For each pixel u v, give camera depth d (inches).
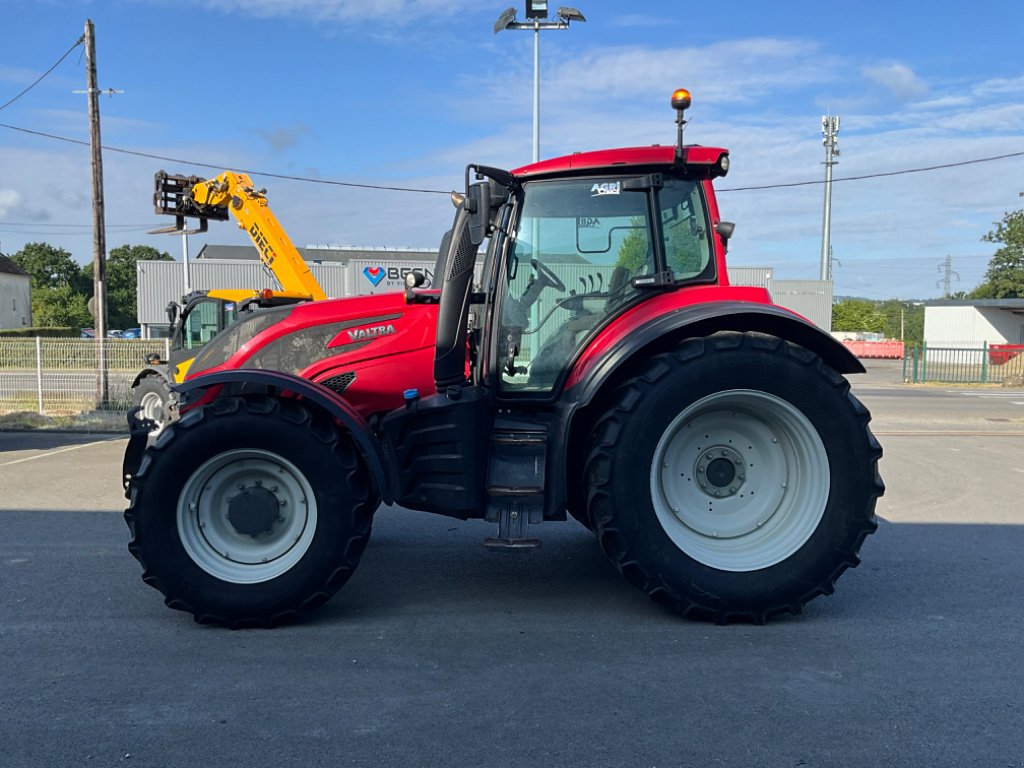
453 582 194.5
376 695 131.2
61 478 334.3
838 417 165.0
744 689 134.2
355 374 189.5
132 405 476.4
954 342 1787.6
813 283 1497.3
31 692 132.0
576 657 147.3
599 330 175.8
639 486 161.5
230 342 200.2
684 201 180.1
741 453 171.9
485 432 168.9
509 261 179.0
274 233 465.1
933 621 168.2
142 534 157.8
